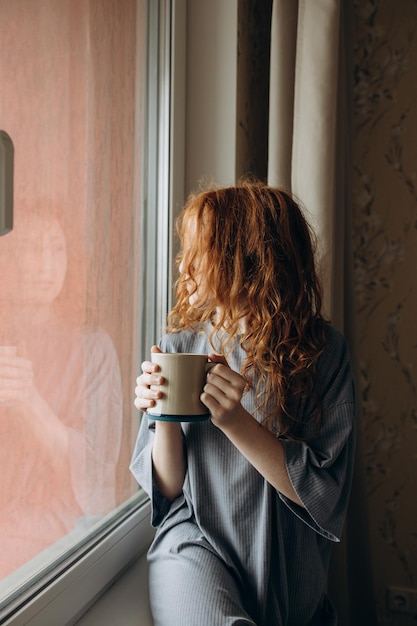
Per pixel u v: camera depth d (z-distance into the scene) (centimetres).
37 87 98
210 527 117
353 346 198
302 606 120
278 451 108
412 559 219
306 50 155
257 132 187
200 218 118
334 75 155
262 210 118
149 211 151
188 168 166
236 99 163
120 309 134
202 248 116
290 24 163
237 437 104
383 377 221
